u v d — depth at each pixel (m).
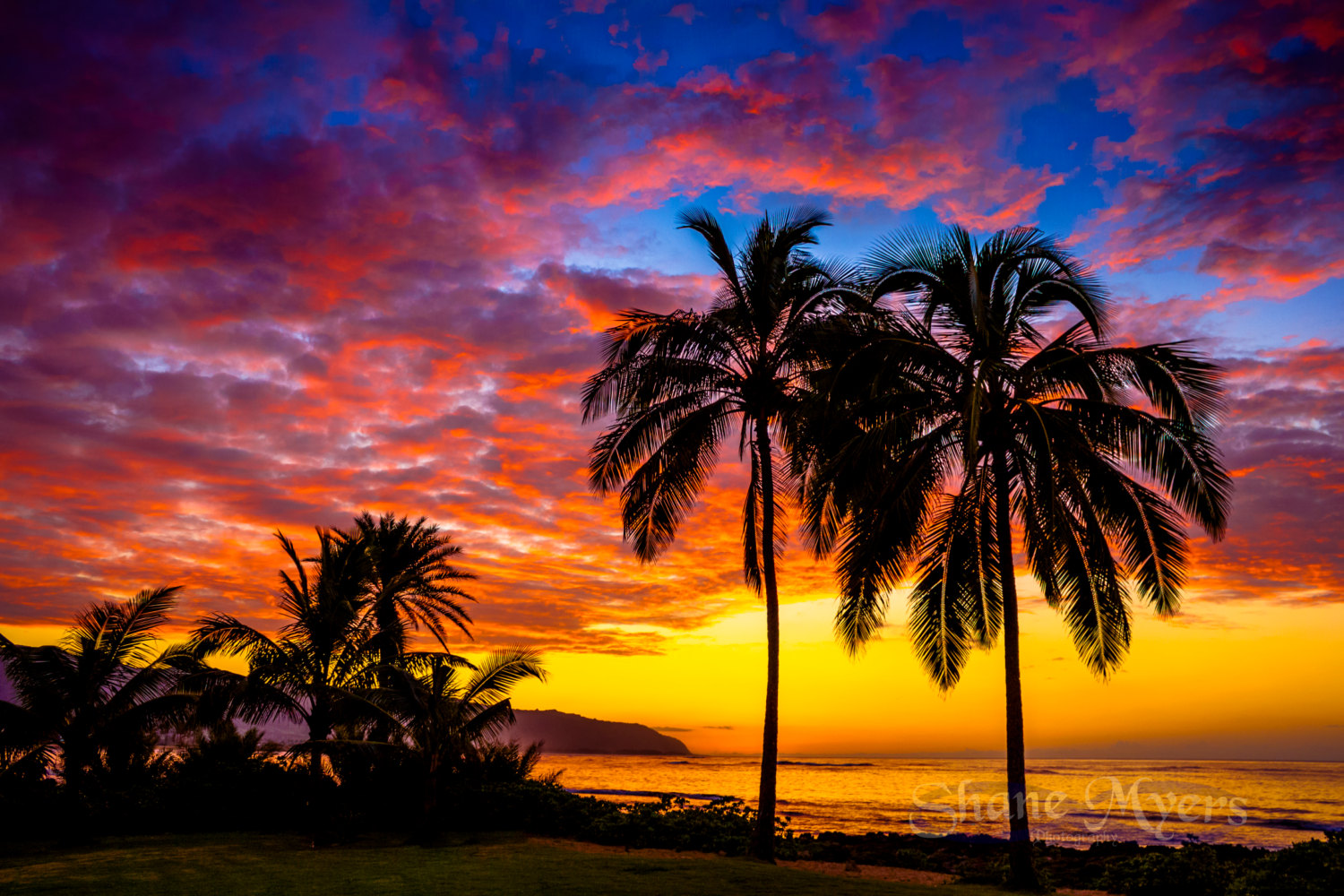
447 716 18.66
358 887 11.23
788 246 17.23
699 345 17.11
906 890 11.64
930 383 14.84
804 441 15.48
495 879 11.88
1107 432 13.62
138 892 11.03
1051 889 12.97
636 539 17.70
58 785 18.30
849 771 119.50
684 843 16.84
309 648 21.11
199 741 21.44
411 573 23.75
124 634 18.48
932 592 15.91
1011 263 14.38
